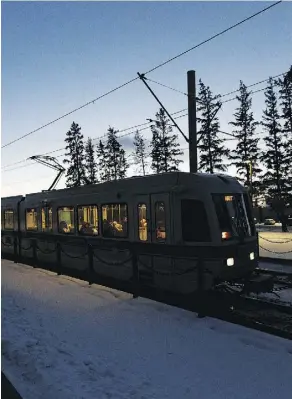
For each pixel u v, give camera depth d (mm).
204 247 9133
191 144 14750
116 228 11656
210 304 8836
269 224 43938
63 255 14445
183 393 4977
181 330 7402
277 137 41188
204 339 6895
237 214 9680
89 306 9273
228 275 9133
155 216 10219
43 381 5301
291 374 5441
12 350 6457
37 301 9930
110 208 11922
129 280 11203
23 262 18203
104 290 10945
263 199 46500
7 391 4914
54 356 6172
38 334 7297
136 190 10852
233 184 9984
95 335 7223
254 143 44594
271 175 41562
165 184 10000
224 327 7496
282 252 17234
